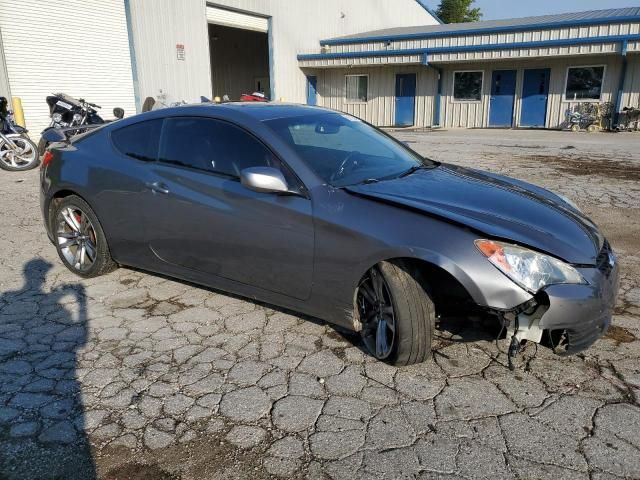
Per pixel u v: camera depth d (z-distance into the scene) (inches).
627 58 699.4
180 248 145.3
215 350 127.0
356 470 88.0
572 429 97.0
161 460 91.4
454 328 133.9
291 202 122.3
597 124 728.3
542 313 101.5
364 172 134.3
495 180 147.2
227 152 136.7
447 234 105.8
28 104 509.0
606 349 124.7
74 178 165.2
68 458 92.0
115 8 573.6
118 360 123.0
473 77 815.7
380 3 1124.5
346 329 135.6
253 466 89.5
